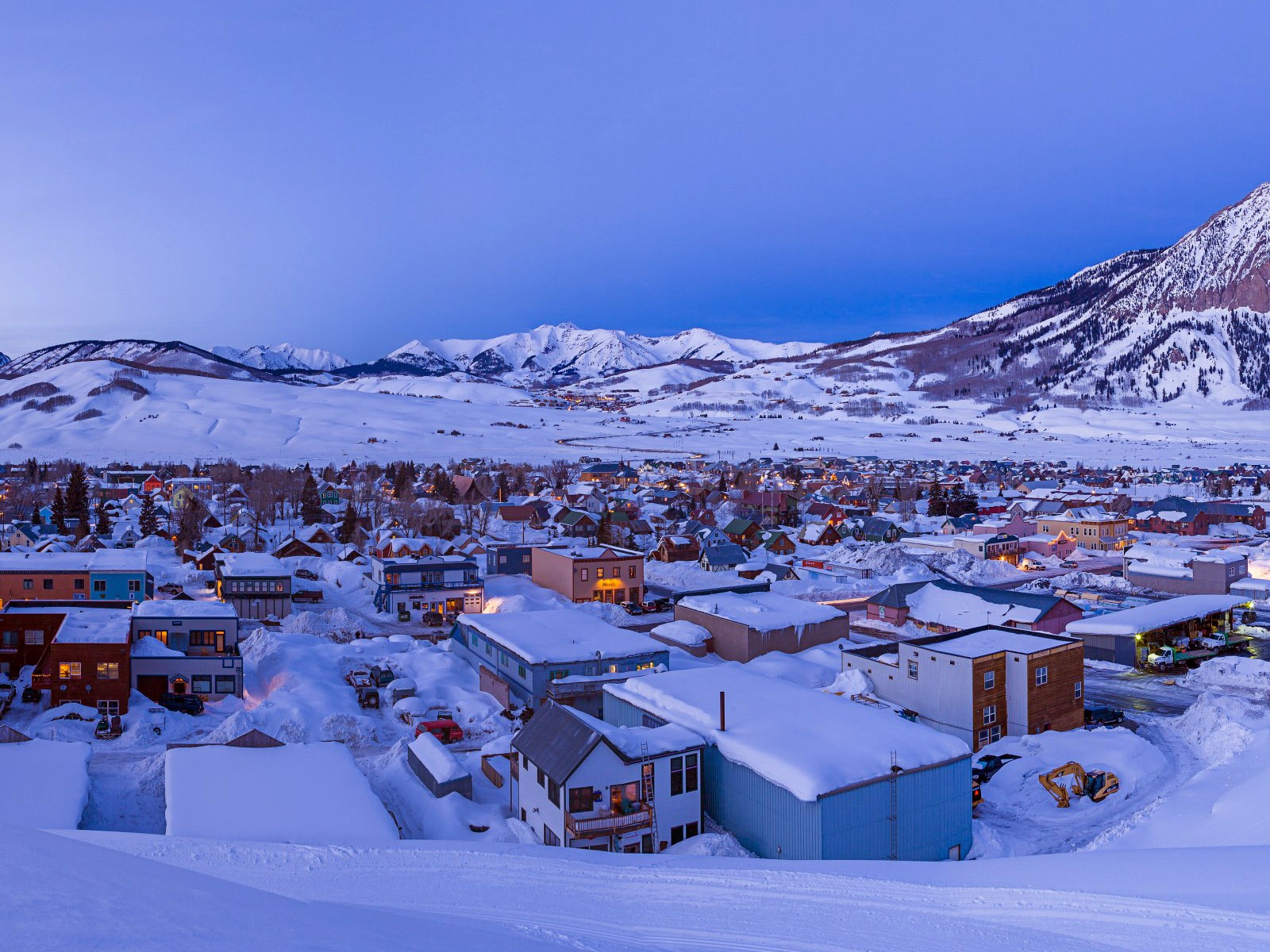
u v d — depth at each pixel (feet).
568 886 63.62
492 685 148.15
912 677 136.98
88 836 75.77
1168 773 115.03
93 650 134.31
